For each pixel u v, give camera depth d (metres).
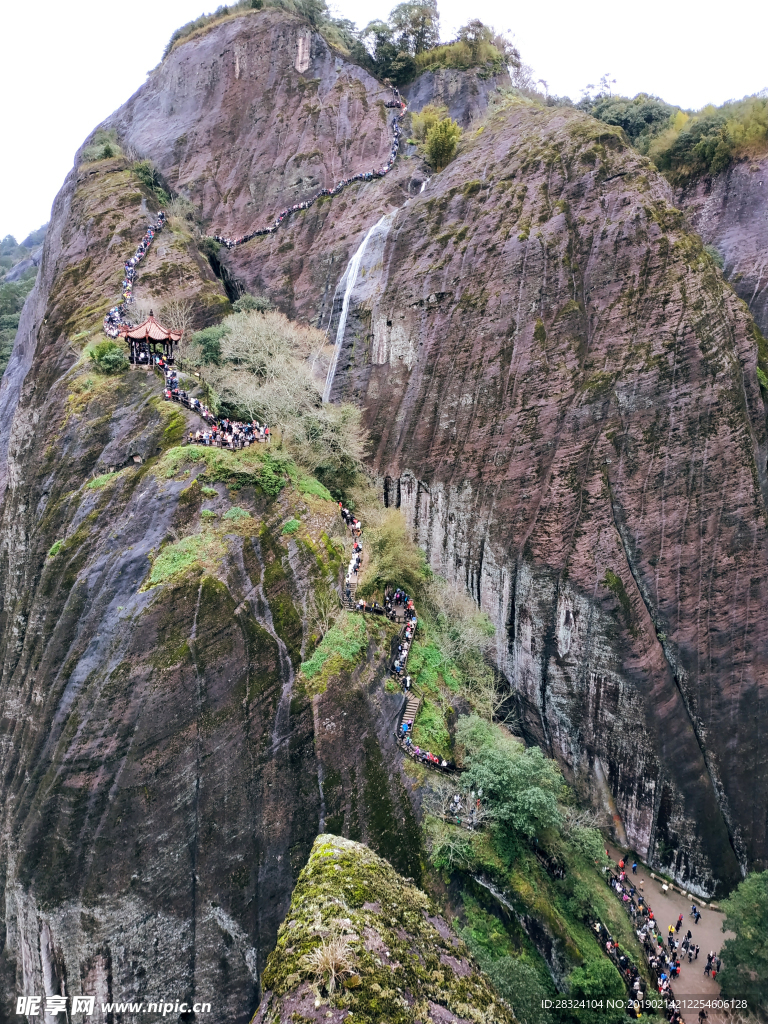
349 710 24.47
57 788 22.06
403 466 39.53
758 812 30.00
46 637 26.14
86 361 33.47
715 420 31.95
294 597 26.20
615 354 34.00
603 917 25.72
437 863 22.62
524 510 34.88
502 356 37.09
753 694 30.69
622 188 36.75
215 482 27.17
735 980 24.02
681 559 31.80
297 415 34.69
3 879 24.05
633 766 30.89
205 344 36.91
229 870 21.86
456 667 30.42
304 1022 7.96
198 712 23.09
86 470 29.33
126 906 20.83
